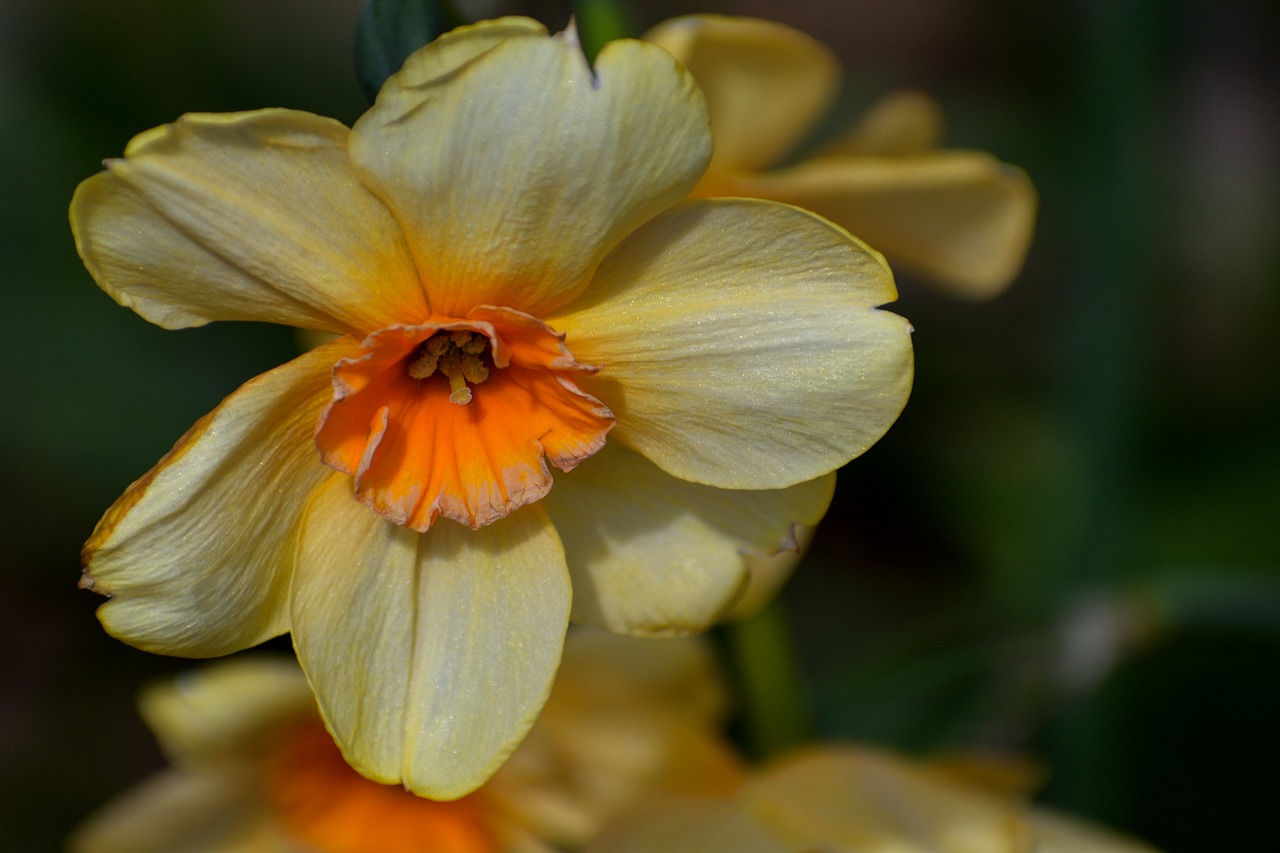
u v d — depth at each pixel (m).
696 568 0.33
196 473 0.31
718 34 0.36
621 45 0.31
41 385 0.55
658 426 0.32
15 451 0.54
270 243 0.31
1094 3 0.42
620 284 0.32
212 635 0.32
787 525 0.33
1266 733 0.48
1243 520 0.54
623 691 0.38
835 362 0.32
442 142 0.31
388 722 0.32
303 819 0.39
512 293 0.32
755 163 0.38
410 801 0.39
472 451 0.32
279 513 0.32
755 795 0.36
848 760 0.37
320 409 0.32
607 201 0.31
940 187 0.37
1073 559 0.42
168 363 0.55
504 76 0.31
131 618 0.31
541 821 0.38
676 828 0.36
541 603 0.32
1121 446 0.42
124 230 0.31
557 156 0.31
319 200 0.31
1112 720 0.42
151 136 0.31
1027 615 0.39
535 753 0.38
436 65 0.31
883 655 0.39
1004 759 0.38
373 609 0.32
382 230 0.32
